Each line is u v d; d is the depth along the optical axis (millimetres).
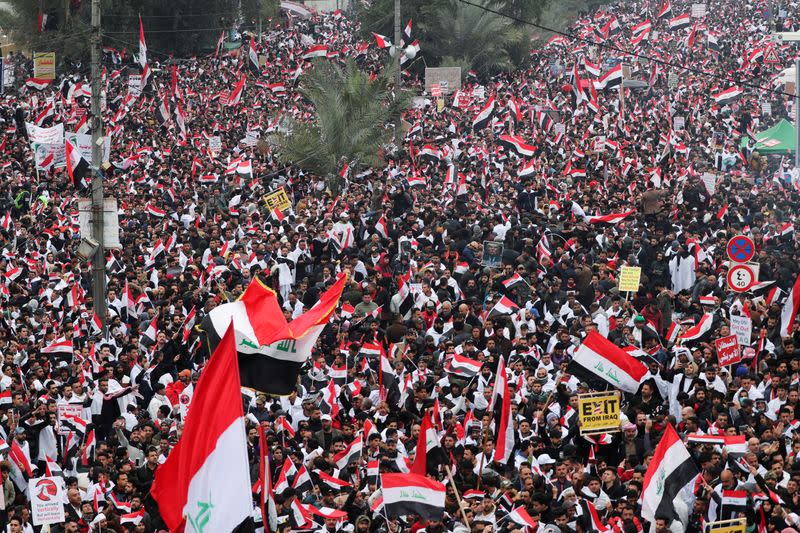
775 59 81250
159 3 98438
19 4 93812
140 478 21734
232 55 99250
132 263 38531
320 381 27375
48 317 32344
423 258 36094
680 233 38938
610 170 52188
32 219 45438
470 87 81625
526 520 18922
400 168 53125
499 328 28875
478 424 23672
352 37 112688
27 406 25078
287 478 21219
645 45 97000
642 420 22453
